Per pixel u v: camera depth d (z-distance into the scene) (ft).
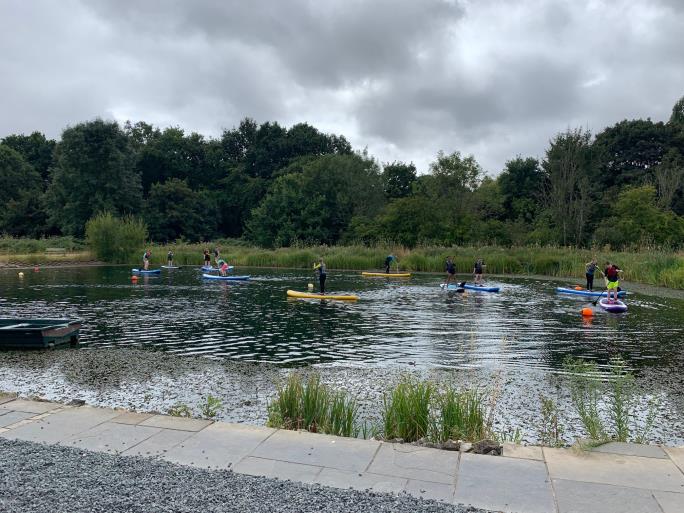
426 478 17.52
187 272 139.44
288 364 41.22
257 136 317.63
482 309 72.54
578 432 26.84
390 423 24.07
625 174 221.87
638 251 144.87
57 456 18.92
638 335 53.62
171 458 19.07
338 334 53.72
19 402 26.03
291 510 14.90
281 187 234.38
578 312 69.87
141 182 290.15
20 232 254.68
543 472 18.04
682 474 17.90
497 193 242.37
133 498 15.55
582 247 169.99
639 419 29.09
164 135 309.01
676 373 38.78
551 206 197.77
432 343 49.42
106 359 42.70
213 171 305.73
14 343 46.85
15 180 271.90
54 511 14.70
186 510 14.84
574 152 192.75
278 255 161.58
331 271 145.79
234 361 42.14
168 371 38.83
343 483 17.06
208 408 27.99
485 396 32.68
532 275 134.92
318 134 320.29
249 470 18.04
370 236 193.67
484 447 20.10
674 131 230.89
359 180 232.53
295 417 24.71
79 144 235.81
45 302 78.38
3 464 18.07
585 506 15.61
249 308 72.43
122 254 174.09
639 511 15.33
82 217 237.86
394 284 110.01
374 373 38.50
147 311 69.46
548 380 36.76
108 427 22.38
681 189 202.18
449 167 202.28
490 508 15.44
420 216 184.44
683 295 90.79
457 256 146.20
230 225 295.89
